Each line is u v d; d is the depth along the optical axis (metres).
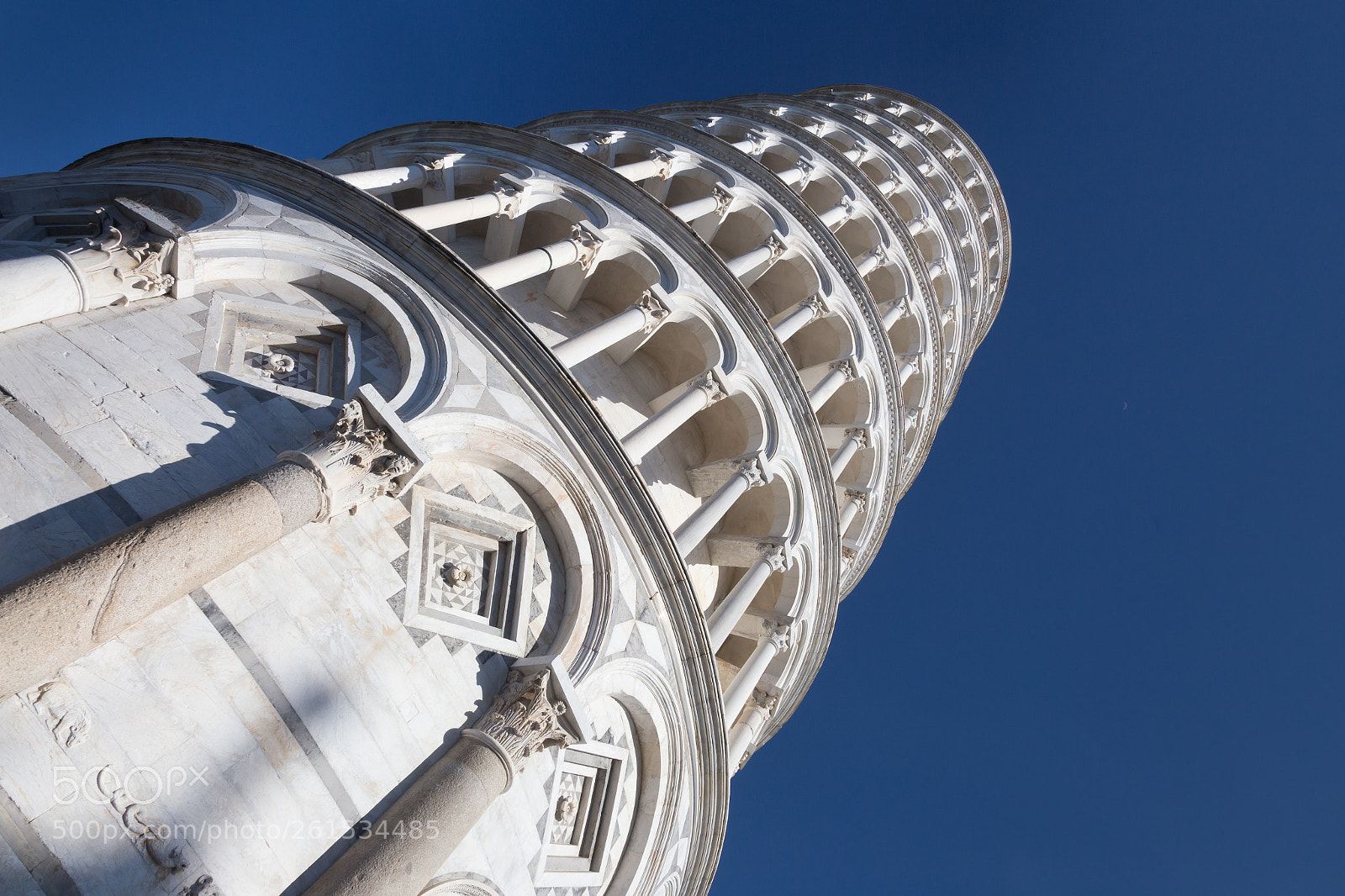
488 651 12.66
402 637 11.51
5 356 10.09
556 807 13.80
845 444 26.88
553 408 14.64
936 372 36.34
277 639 10.13
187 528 8.78
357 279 14.28
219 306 12.71
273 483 9.95
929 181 40.97
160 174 16.06
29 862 7.53
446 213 16.83
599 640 13.80
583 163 20.30
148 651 9.05
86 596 7.75
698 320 19.91
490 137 21.03
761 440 20.36
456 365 13.70
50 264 10.73
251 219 13.93
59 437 9.69
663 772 15.66
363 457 10.99
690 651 15.80
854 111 41.50
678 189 27.69
